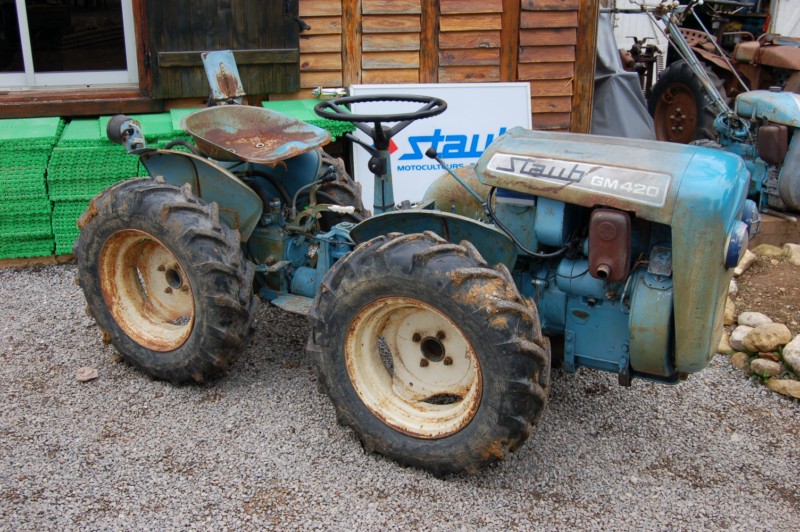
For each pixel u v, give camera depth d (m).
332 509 2.78
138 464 3.02
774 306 4.52
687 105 7.57
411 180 5.96
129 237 3.57
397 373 3.16
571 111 6.50
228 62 4.16
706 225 2.60
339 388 3.05
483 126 6.06
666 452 3.22
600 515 2.80
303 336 4.16
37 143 4.75
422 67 6.13
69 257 5.12
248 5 5.51
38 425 3.27
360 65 6.03
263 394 3.57
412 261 2.77
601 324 2.98
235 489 2.88
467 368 3.02
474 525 2.72
